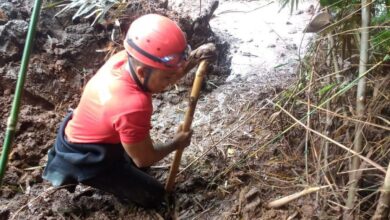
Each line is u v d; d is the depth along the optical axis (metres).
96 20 2.38
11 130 1.02
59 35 2.39
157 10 2.47
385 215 1.31
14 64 2.27
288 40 2.81
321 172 1.66
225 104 2.30
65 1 2.46
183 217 1.80
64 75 2.32
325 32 1.70
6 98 2.20
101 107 1.56
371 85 1.73
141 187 1.79
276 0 3.06
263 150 1.96
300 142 1.95
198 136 2.12
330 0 1.65
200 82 1.62
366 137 1.64
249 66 2.59
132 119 1.50
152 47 1.44
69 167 1.71
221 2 3.30
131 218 1.82
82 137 1.66
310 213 1.61
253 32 2.91
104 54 2.39
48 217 1.81
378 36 1.55
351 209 1.49
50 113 2.19
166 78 1.51
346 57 1.82
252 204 1.73
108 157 1.67
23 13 2.40
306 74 1.96
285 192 1.77
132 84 1.54
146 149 1.58
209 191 1.88
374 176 1.58
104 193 1.91
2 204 1.85
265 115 2.14
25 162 2.00
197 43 2.57
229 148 2.03
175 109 2.30
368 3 1.49
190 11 2.56
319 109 1.72
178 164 1.76
